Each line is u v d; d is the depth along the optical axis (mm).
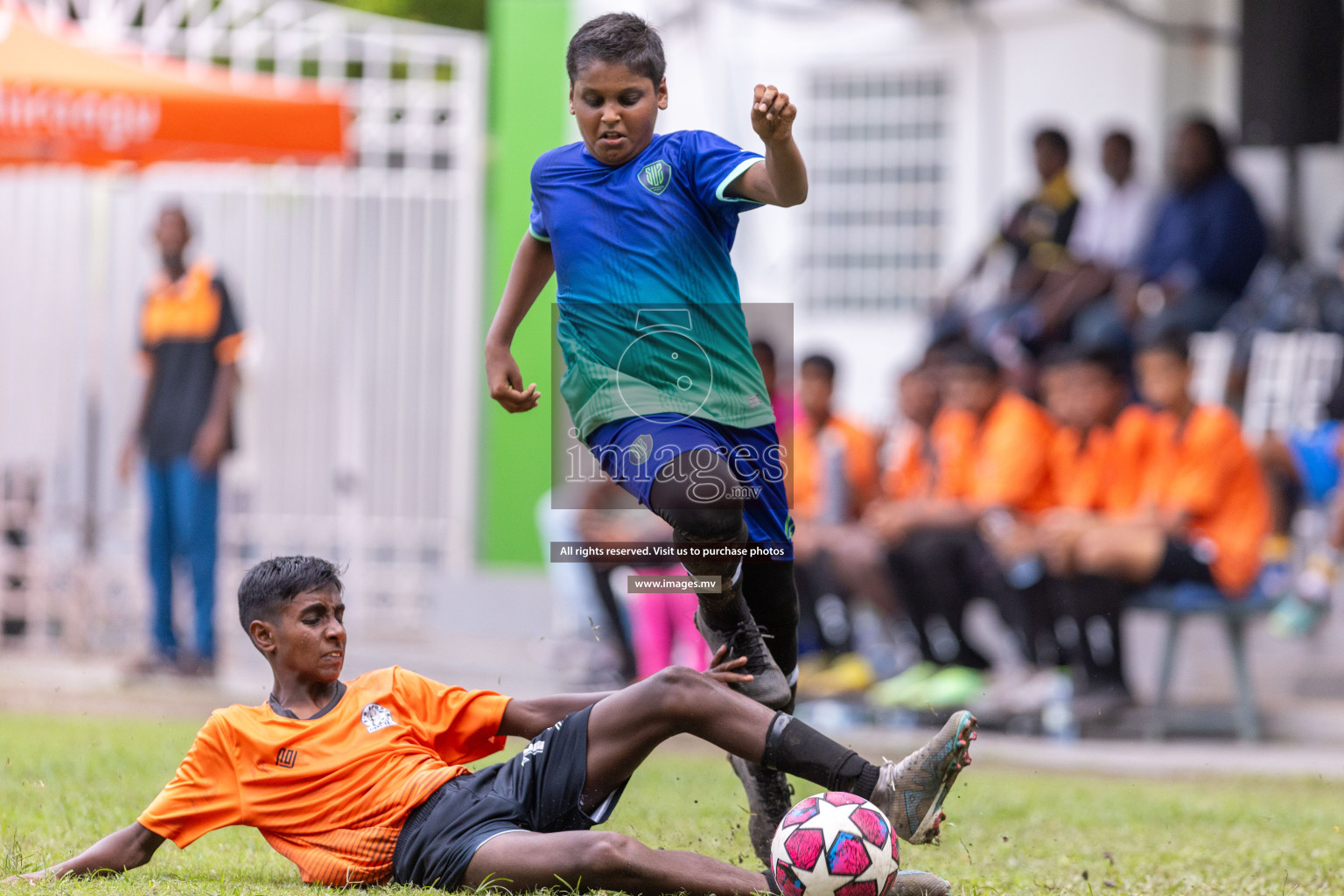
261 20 41344
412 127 42031
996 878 15289
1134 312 37844
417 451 42406
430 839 13508
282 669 14250
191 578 36906
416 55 42344
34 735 25875
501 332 15016
